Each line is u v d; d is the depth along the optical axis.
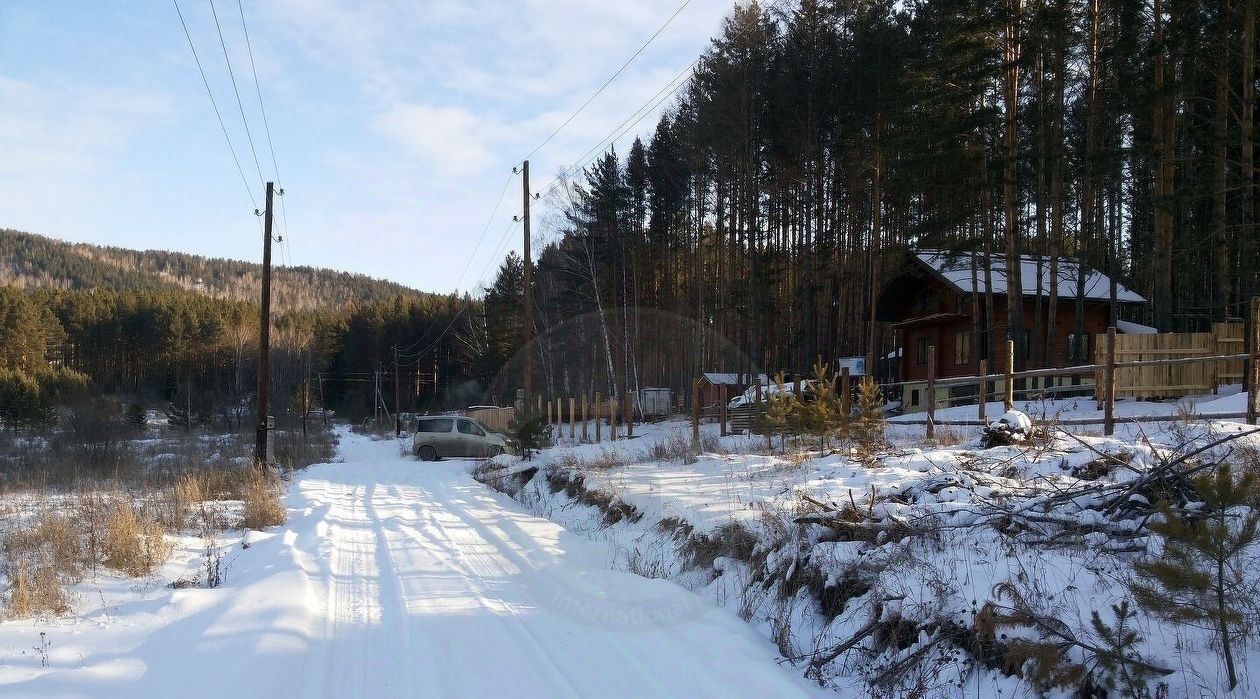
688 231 40.84
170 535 10.59
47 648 5.62
